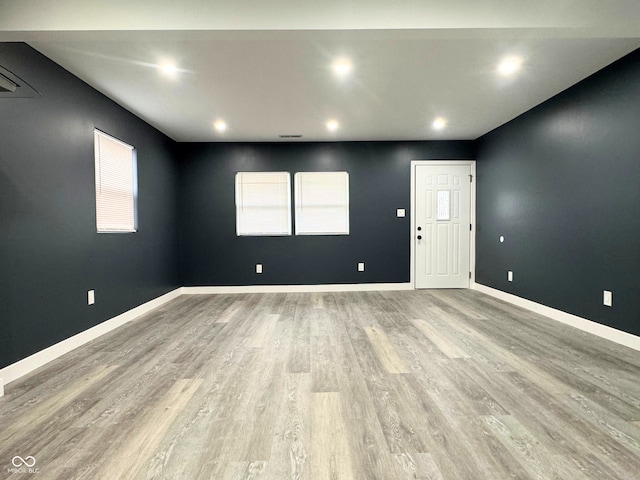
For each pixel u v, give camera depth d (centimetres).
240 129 479
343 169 553
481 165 530
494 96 366
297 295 530
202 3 198
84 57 271
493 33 205
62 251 288
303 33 203
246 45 253
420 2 199
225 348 298
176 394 216
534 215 406
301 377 239
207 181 552
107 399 211
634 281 280
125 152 398
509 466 150
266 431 177
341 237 557
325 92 347
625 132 285
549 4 200
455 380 232
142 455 159
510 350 284
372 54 269
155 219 465
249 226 558
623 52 275
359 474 146
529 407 197
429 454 158
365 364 260
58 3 195
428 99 371
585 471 146
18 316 243
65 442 169
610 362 257
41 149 266
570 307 352
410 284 554
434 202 555
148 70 294
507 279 465
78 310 307
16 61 244
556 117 365
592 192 320
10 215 237
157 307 459
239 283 555
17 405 204
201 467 151
